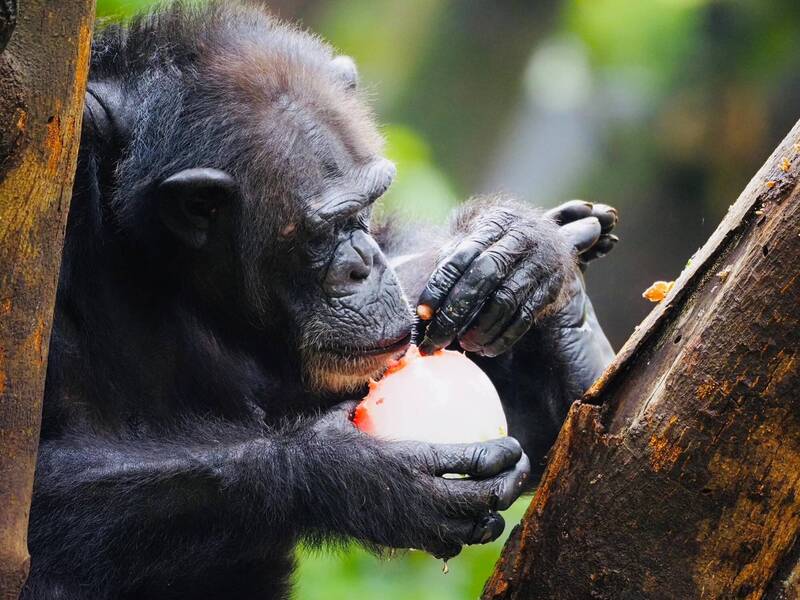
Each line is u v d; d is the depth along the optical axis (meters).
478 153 24.44
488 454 6.74
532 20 24.45
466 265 7.43
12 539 5.00
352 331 7.48
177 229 7.52
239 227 7.49
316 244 7.41
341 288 7.51
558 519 5.85
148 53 7.82
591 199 23.08
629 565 5.66
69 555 6.91
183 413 8.10
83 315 7.81
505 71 24.45
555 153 23.39
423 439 6.93
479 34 24.58
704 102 22.02
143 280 8.01
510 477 6.79
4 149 4.69
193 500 7.02
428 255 8.89
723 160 22.22
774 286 5.18
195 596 8.12
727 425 5.35
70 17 4.81
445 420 6.96
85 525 6.90
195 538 7.12
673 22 21.69
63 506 6.89
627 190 22.97
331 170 7.40
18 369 4.94
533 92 23.98
